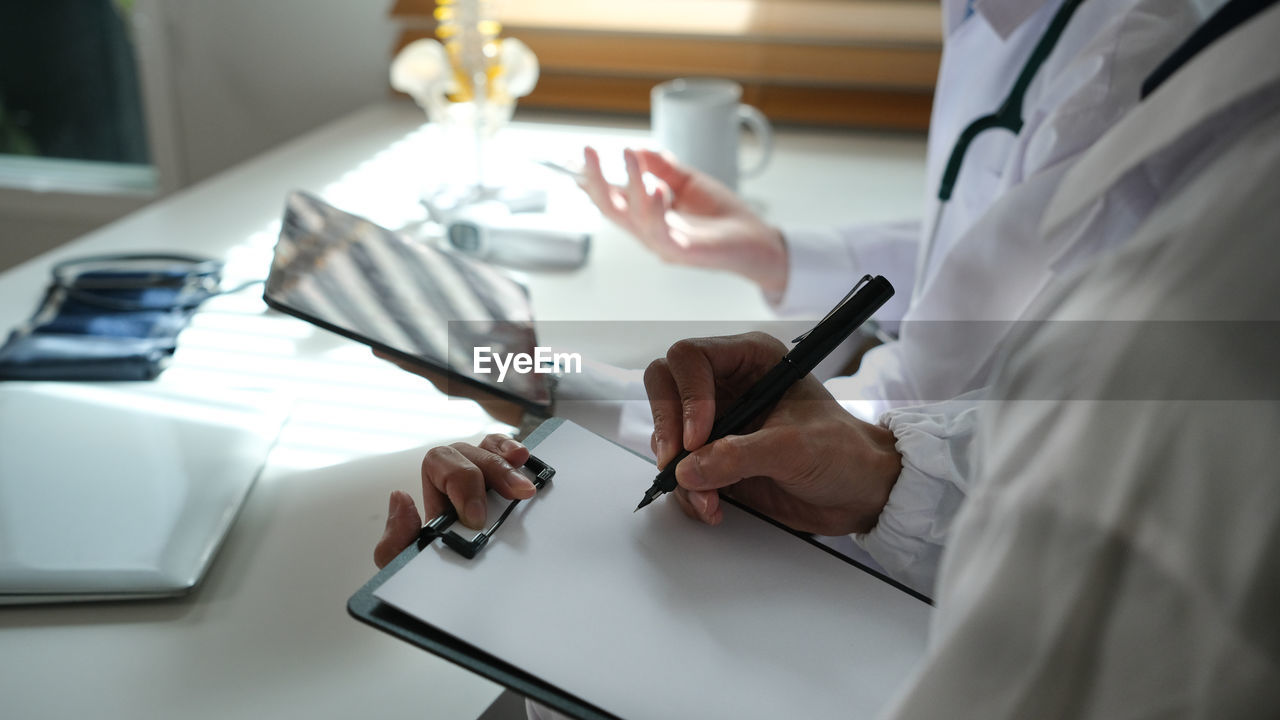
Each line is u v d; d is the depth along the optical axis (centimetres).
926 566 51
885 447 53
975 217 79
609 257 102
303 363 77
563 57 151
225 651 48
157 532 54
